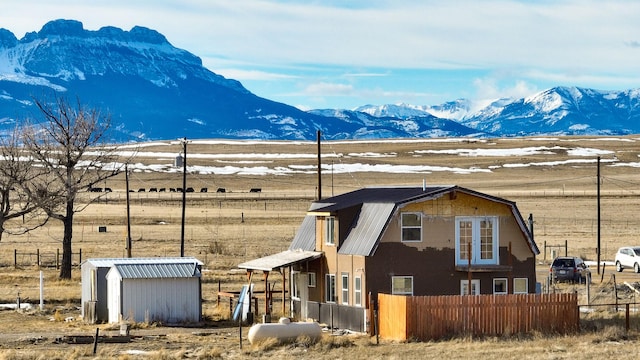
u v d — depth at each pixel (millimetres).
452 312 63344
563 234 177625
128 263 80062
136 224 195625
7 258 135750
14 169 96250
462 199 77062
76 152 126625
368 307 73938
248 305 80562
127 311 78375
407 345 59906
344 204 80250
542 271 118312
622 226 194875
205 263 125500
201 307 81500
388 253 75188
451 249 76688
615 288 85625
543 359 52812
